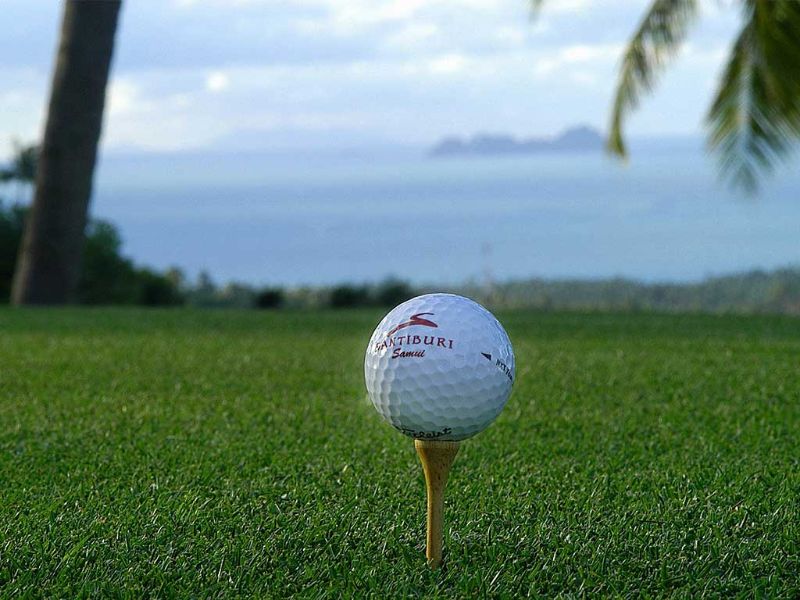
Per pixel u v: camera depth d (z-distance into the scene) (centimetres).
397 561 49
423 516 53
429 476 48
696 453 62
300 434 67
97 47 192
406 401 48
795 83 155
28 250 194
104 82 194
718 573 48
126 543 51
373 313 163
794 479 57
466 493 56
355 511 54
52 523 52
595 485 57
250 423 70
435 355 48
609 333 125
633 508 54
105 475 59
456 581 48
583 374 89
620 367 93
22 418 71
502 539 51
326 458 62
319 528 52
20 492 56
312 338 120
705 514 53
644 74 165
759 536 51
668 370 90
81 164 194
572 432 67
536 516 53
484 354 48
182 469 60
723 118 163
